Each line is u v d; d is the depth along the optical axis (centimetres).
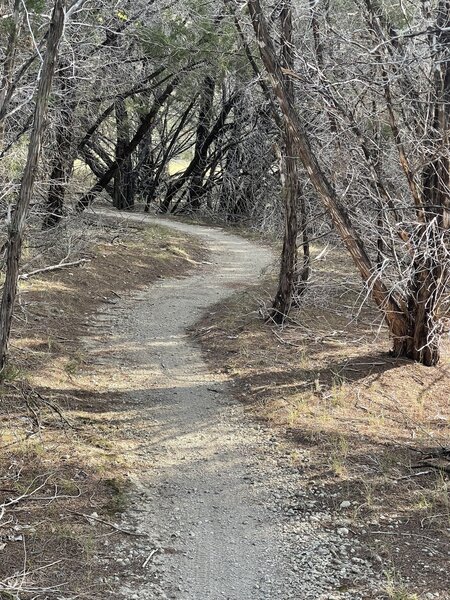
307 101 973
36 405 714
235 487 616
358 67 825
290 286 1067
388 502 590
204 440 704
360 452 677
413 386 841
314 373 872
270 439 708
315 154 927
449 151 785
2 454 612
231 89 2281
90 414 734
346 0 941
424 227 818
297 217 1054
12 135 962
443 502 588
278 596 469
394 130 813
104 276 1340
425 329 888
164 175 3241
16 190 919
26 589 446
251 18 896
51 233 1259
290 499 598
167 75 1700
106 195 3078
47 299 1105
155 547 521
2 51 802
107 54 1274
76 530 525
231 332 1038
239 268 1688
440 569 499
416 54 778
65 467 610
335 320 1130
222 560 510
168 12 1377
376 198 838
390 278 871
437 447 696
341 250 1340
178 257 1681
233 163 2703
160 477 627
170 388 834
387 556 516
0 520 520
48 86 611
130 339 1016
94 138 2070
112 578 477
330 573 496
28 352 859
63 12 608
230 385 851
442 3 776
